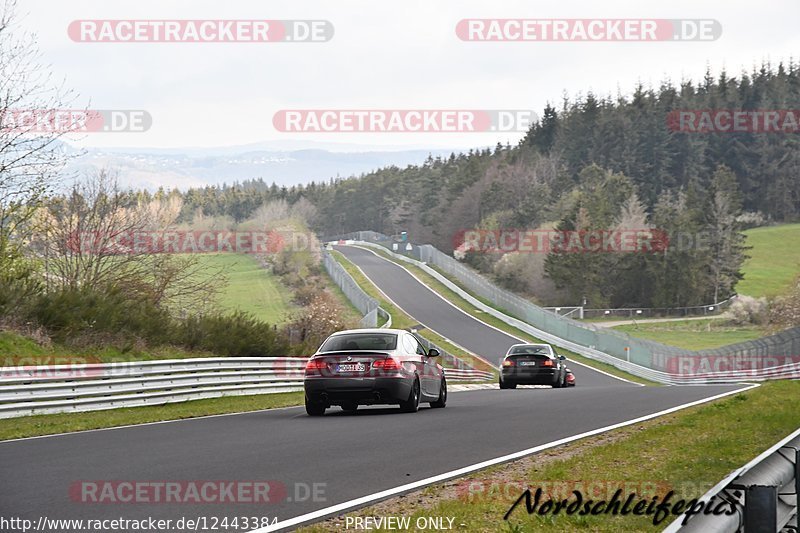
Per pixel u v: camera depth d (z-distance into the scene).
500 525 18.56
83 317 70.06
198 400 59.53
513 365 82.31
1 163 69.25
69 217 81.75
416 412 46.25
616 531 18.19
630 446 31.41
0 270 72.12
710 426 38.50
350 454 29.61
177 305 89.12
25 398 46.44
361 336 46.88
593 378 140.12
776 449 19.34
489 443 32.78
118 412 50.12
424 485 23.77
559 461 27.75
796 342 129.50
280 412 48.62
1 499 21.45
